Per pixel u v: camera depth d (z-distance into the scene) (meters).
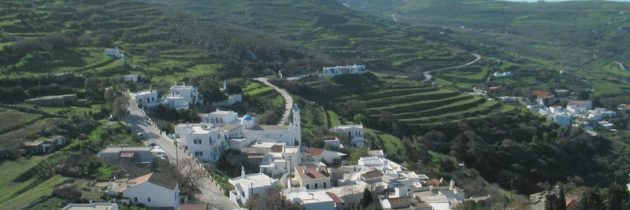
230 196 142.38
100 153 158.88
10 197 133.75
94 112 198.50
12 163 151.38
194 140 171.12
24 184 141.38
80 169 150.88
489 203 158.88
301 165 167.62
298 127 196.50
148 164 155.88
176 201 135.50
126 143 173.50
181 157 163.62
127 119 198.00
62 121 180.00
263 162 171.62
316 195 142.75
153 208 132.62
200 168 155.62
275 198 135.38
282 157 172.00
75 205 123.06
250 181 149.00
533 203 174.88
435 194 152.50
